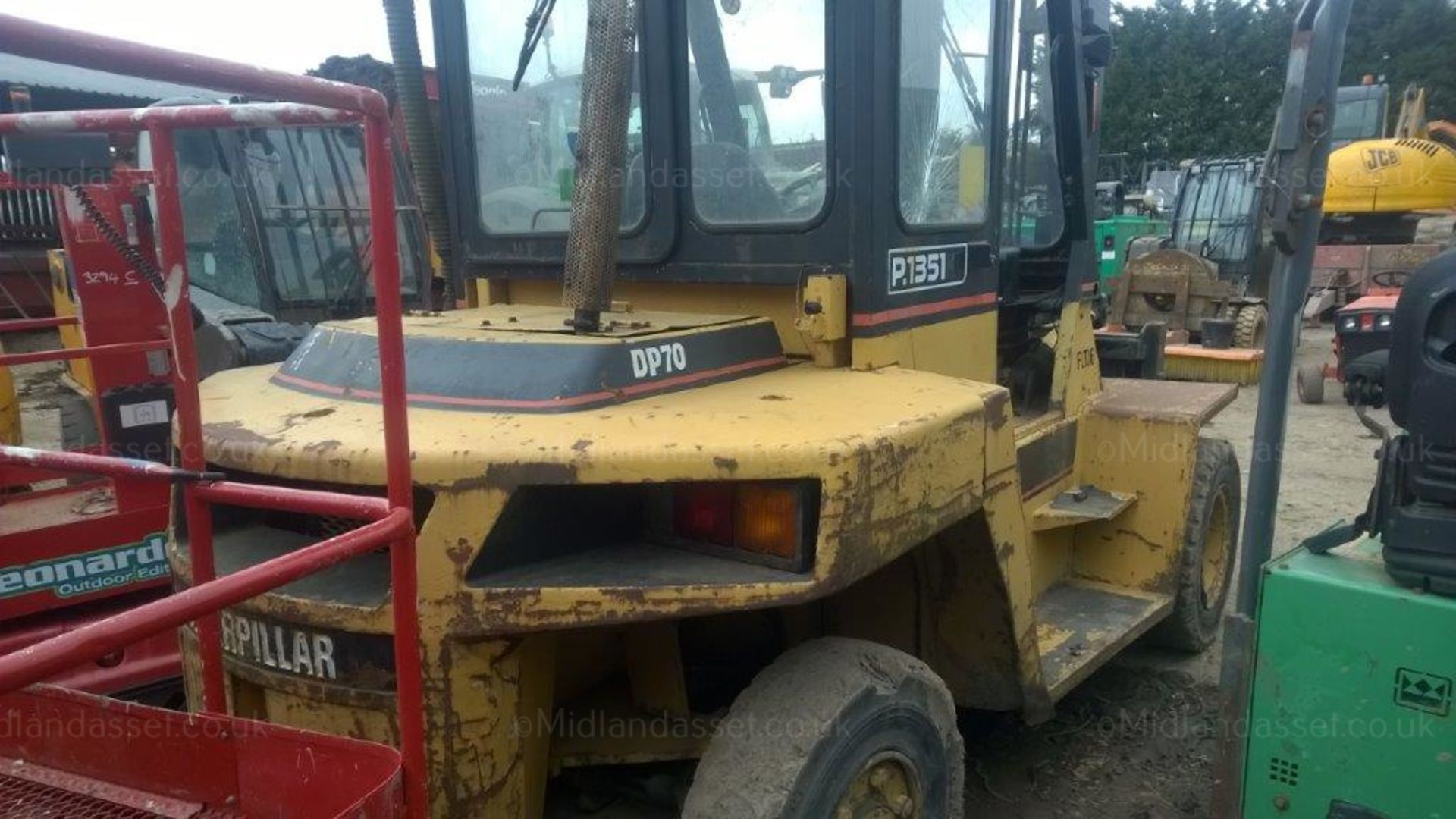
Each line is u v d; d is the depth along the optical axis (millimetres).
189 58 1438
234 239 6418
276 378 2795
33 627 3582
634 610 2008
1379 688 2465
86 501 3945
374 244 1698
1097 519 3775
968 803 3412
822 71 2662
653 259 2990
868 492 2115
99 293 3729
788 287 2818
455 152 3490
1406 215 16375
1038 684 2887
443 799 2049
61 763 2189
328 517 2412
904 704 2340
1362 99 17844
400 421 1741
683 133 2891
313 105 1650
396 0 3359
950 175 3039
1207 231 14203
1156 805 3402
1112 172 18109
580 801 2666
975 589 2750
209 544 2119
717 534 2174
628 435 2100
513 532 2082
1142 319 13062
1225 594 4727
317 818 1938
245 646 2225
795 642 2822
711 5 2789
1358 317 8961
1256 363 11273
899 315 2816
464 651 2029
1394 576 2475
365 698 2080
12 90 7508
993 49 3154
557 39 3121
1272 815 2676
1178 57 36000
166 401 3887
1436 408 2340
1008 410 2666
